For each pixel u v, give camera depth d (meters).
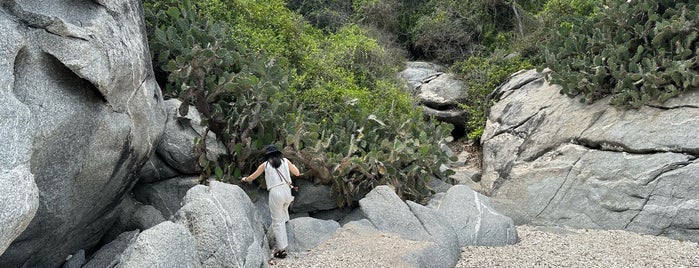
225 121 8.62
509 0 17.28
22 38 4.75
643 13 10.43
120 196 6.80
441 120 14.15
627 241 7.75
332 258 6.45
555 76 10.93
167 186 8.20
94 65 5.33
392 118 10.14
